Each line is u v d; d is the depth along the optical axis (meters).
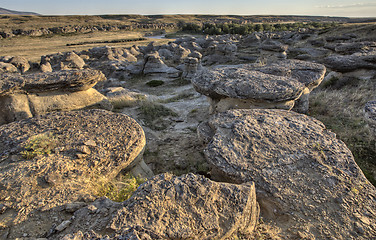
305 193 3.91
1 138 5.49
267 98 7.76
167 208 3.20
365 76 12.16
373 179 5.47
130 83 24.73
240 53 36.00
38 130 5.82
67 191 4.08
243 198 3.37
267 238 3.30
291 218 3.60
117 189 4.46
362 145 6.68
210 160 4.72
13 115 7.79
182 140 8.52
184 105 13.52
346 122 8.13
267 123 5.73
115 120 6.36
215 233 2.97
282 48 22.34
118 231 2.88
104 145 5.30
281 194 3.90
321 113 9.13
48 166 4.46
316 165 4.43
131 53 43.97
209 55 35.81
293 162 4.50
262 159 4.58
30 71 23.73
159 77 26.06
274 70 10.12
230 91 8.25
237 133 5.31
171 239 2.87
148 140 8.47
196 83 9.43
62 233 3.17
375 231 3.33
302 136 5.24
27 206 3.72
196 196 3.37
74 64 26.58
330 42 28.92
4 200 3.78
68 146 5.14
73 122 6.23
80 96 9.12
